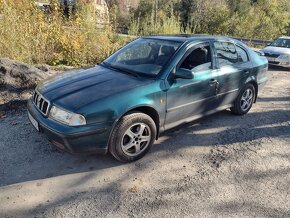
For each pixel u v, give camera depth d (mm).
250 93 5605
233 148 4312
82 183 3340
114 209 2969
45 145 4055
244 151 4242
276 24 35219
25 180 3324
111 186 3322
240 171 3740
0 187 3184
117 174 3543
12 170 3479
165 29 12469
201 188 3365
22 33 8016
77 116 3240
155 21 12984
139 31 12492
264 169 3809
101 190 3244
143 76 3949
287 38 12711
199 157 4023
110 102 3396
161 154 4039
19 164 3605
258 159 4043
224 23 32688
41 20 8805
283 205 3146
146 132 3820
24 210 2887
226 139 4582
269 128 5090
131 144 3680
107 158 3854
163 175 3580
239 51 5238
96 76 3984
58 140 3330
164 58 4109
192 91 4234
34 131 4418
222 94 4855
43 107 3564
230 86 4961
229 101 5148
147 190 3287
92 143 3379
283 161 4023
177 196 3209
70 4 9867
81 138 3279
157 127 4004
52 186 3258
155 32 12258
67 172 3520
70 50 9031
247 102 5602
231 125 5109
